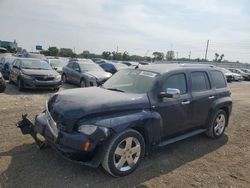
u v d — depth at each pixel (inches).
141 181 161.0
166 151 211.3
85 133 150.9
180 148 220.4
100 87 212.4
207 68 245.9
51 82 483.8
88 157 155.9
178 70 212.1
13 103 359.6
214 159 202.5
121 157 161.9
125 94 183.5
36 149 194.2
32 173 160.2
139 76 204.7
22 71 479.5
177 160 195.6
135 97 178.1
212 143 238.7
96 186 151.5
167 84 198.2
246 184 166.9
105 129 152.3
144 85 193.2
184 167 184.9
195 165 189.3
